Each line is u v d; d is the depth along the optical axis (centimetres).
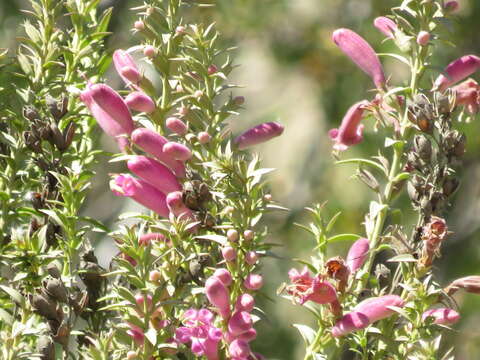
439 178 58
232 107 59
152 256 54
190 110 58
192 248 55
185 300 55
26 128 60
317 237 59
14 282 58
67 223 57
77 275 61
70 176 58
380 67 62
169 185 55
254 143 60
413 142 59
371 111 61
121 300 55
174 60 58
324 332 56
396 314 56
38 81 62
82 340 56
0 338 54
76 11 63
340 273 55
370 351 56
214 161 55
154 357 53
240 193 54
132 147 57
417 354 57
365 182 60
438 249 55
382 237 57
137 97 56
